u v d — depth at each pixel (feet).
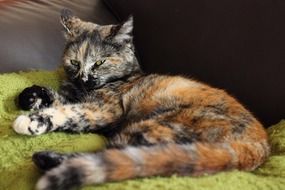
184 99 1.75
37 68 2.20
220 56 2.10
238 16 2.04
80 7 2.50
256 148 1.50
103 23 2.47
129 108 1.90
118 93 1.98
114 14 2.54
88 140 1.62
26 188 1.34
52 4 2.46
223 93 1.82
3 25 2.20
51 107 1.82
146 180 1.25
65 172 1.20
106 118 1.85
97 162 1.23
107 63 2.06
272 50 1.94
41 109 1.81
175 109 1.69
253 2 2.00
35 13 2.35
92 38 2.06
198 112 1.63
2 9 2.32
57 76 2.15
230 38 2.06
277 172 1.48
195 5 2.19
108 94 1.98
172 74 2.25
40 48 2.24
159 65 2.32
